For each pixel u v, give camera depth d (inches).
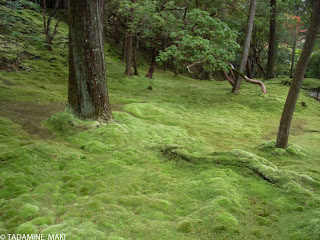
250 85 641.6
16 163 155.3
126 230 104.0
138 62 962.7
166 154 191.9
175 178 157.1
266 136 268.8
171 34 482.0
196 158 177.0
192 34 494.6
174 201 128.6
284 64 1108.5
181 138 236.8
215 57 442.3
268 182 150.3
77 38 219.0
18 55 506.6
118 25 808.9
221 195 129.6
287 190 139.1
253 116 366.6
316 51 1021.2
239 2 573.3
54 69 532.4
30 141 189.8
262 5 634.2
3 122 229.6
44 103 329.4
